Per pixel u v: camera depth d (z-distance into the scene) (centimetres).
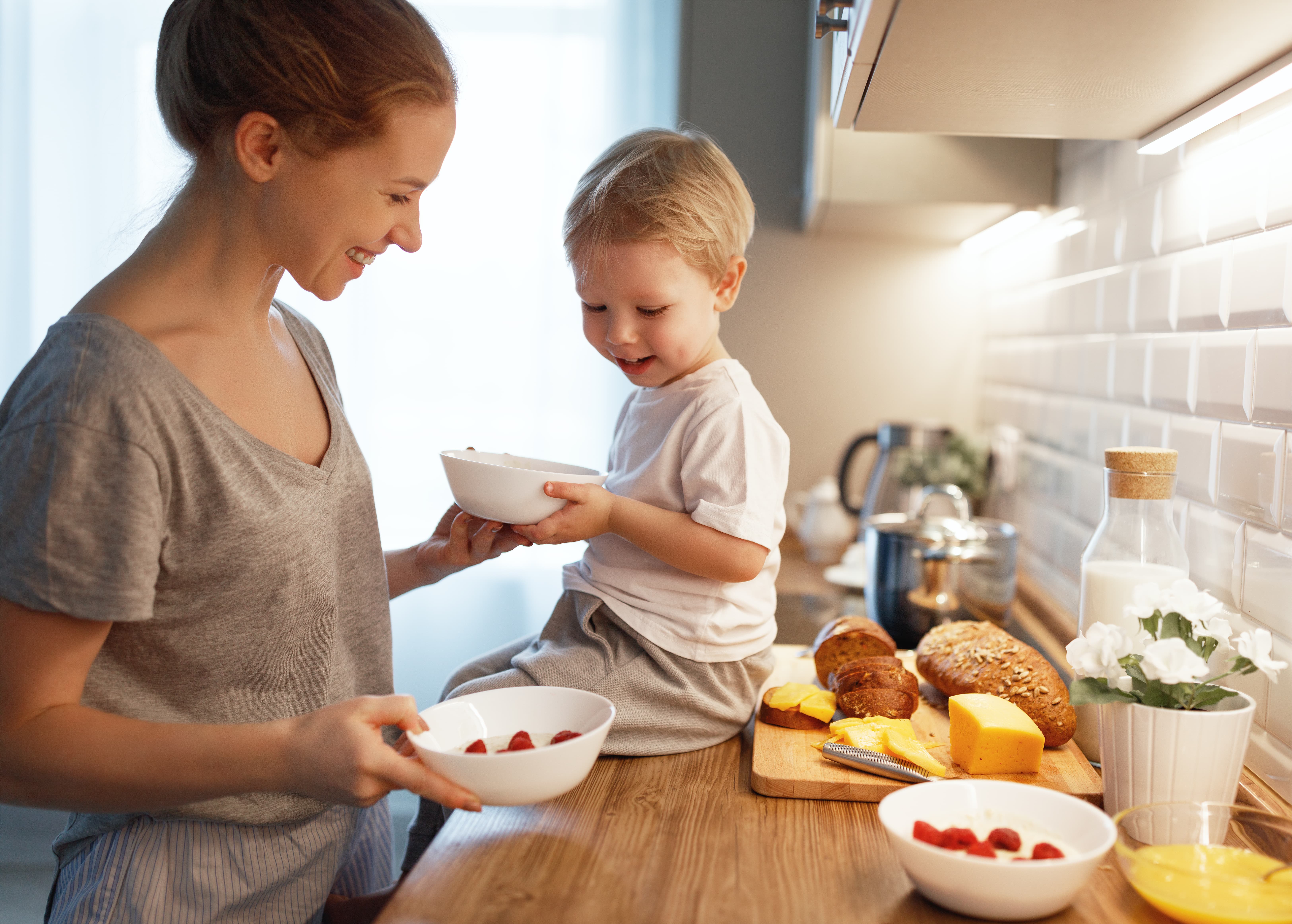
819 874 71
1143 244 124
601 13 227
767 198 226
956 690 100
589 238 99
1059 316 162
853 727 92
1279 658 87
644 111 228
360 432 237
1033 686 94
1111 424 135
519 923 64
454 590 237
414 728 73
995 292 212
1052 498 164
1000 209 167
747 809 82
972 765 86
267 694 84
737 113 226
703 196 99
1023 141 162
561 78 228
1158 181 119
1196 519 106
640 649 99
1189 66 86
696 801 84
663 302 99
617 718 93
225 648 81
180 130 80
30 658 70
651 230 96
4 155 229
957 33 80
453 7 228
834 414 229
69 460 69
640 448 107
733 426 98
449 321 234
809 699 98
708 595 98
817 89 170
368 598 95
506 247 232
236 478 77
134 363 72
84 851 85
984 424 220
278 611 82
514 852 74
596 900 67
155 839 82
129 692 79
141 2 228
